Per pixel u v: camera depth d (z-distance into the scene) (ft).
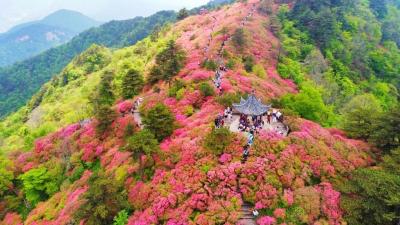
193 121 161.68
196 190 117.29
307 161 129.08
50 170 180.14
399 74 361.92
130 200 127.44
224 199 113.91
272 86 223.51
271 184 116.37
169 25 448.65
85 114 263.49
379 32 421.59
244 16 361.71
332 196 116.57
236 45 279.49
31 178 171.83
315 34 351.46
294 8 393.91
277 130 145.28
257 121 147.54
